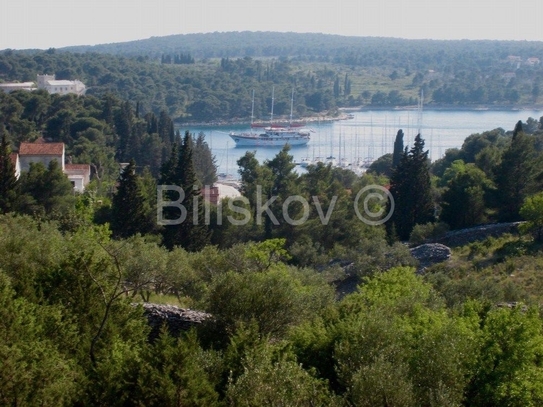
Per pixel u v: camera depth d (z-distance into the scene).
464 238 56.47
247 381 16.17
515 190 61.88
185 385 16.02
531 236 51.00
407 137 199.62
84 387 16.67
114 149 120.88
